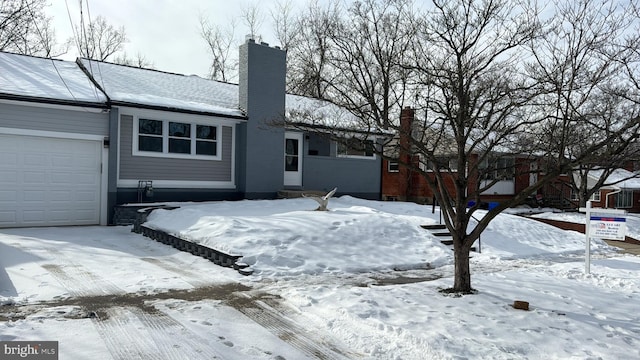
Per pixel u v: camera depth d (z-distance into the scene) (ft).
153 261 28.91
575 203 65.98
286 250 29.12
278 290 22.98
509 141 27.71
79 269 25.63
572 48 21.97
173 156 49.08
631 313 20.95
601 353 15.79
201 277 25.18
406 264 30.60
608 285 27.32
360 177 65.72
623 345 16.62
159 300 20.56
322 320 18.38
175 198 49.26
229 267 27.43
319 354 15.24
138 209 41.32
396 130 25.45
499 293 23.20
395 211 48.24
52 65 50.98
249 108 53.06
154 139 47.98
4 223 39.45
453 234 23.39
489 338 16.70
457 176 23.90
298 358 14.85
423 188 81.25
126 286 22.66
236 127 53.93
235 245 29.04
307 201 49.70
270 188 54.85
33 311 18.30
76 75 49.44
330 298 21.06
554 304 21.61
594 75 23.67
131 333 16.26
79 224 42.96
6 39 79.51
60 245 32.22
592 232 30.53
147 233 37.50
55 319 17.42
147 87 52.21
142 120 47.19
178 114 48.37
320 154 63.36
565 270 30.99
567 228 57.41
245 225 32.78
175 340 15.76
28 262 26.71
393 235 35.04
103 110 43.29
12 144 39.63
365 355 15.25
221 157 52.75
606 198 90.02
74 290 21.57
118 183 45.42
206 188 51.62
